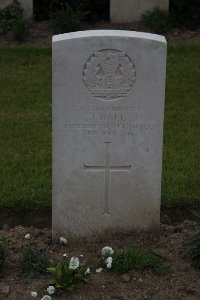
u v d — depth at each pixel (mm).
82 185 2732
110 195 2754
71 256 2680
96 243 2781
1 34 5402
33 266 2557
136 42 2602
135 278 2543
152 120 2684
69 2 5527
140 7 5504
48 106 4195
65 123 2660
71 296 2449
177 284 2514
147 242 2766
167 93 4379
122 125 2680
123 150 2709
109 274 2566
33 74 4699
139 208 2779
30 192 3109
